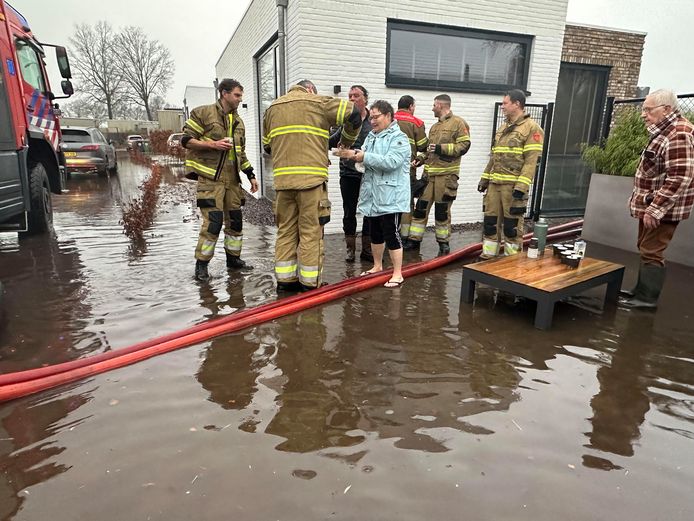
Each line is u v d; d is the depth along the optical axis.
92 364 2.80
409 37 6.86
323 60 6.37
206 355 3.04
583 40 9.12
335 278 4.75
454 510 1.80
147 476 1.97
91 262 5.12
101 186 13.00
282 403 2.52
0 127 5.03
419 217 5.79
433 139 5.61
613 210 6.00
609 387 2.73
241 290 4.29
